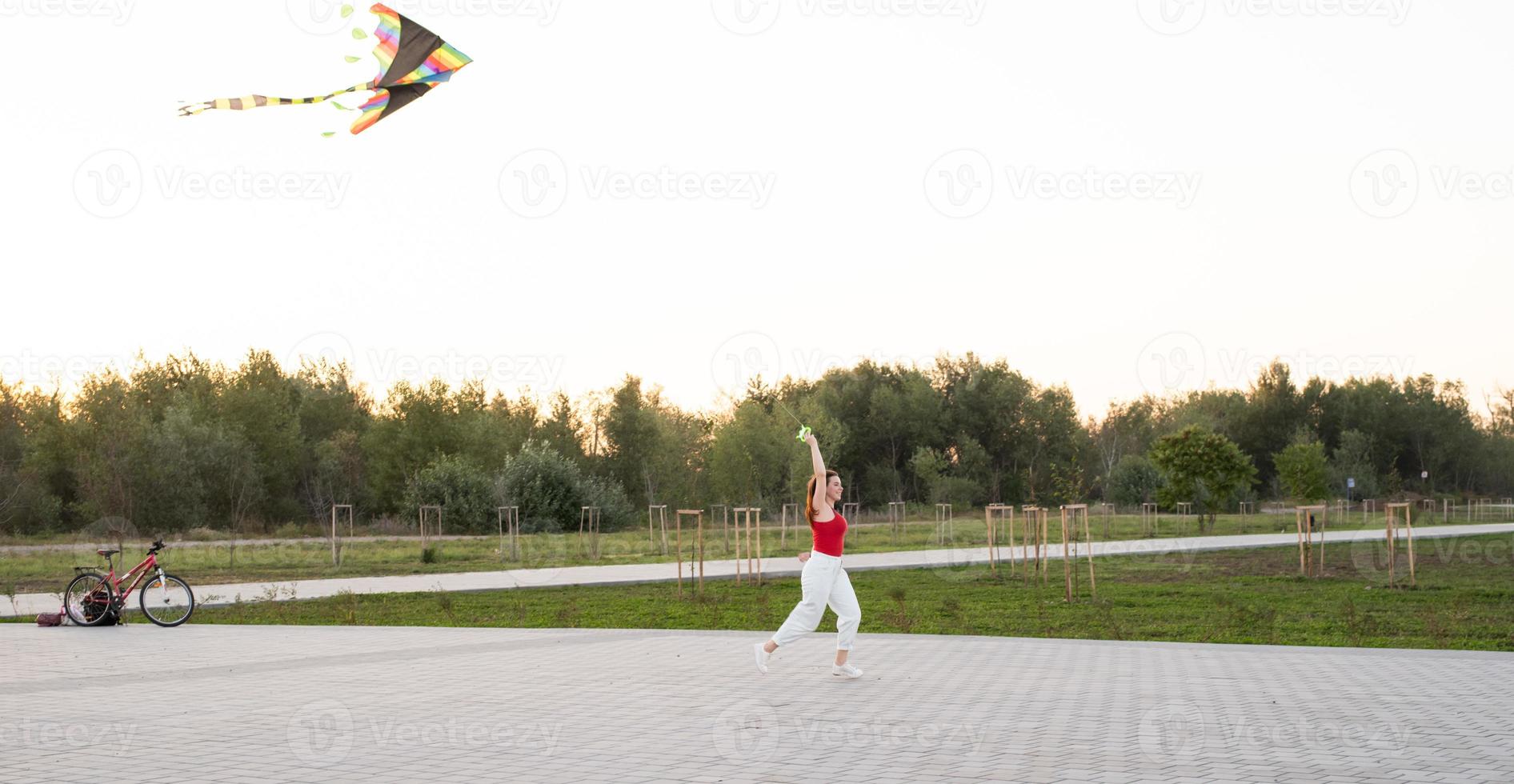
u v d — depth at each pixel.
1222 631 13.44
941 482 60.19
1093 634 13.25
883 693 8.70
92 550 32.25
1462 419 74.31
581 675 9.67
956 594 18.69
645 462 57.59
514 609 16.56
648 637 12.47
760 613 15.53
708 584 20.14
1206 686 8.94
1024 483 65.12
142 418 47.00
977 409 68.06
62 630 13.73
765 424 54.44
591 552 29.91
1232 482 35.25
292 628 13.62
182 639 12.58
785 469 54.41
